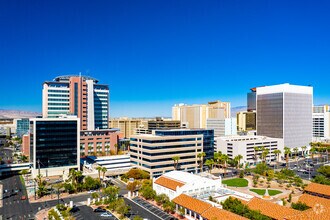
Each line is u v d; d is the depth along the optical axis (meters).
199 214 103.81
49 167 186.75
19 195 143.25
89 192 148.25
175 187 128.38
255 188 157.75
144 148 194.12
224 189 135.25
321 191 126.56
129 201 132.25
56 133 188.50
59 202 131.38
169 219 109.25
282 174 172.00
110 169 196.38
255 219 95.12
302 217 90.12
